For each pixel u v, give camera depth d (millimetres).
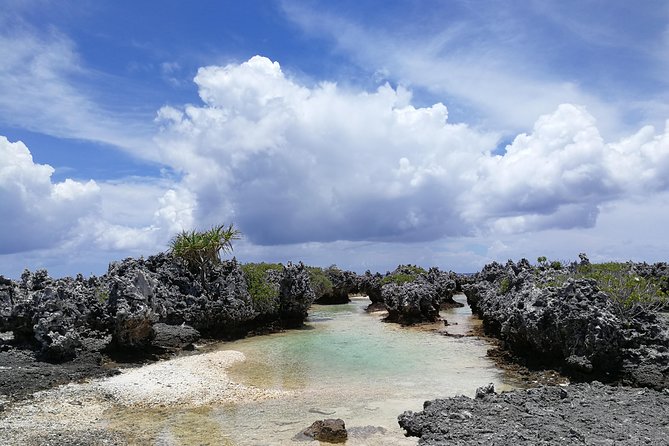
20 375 23031
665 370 21016
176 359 29266
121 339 28562
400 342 33781
